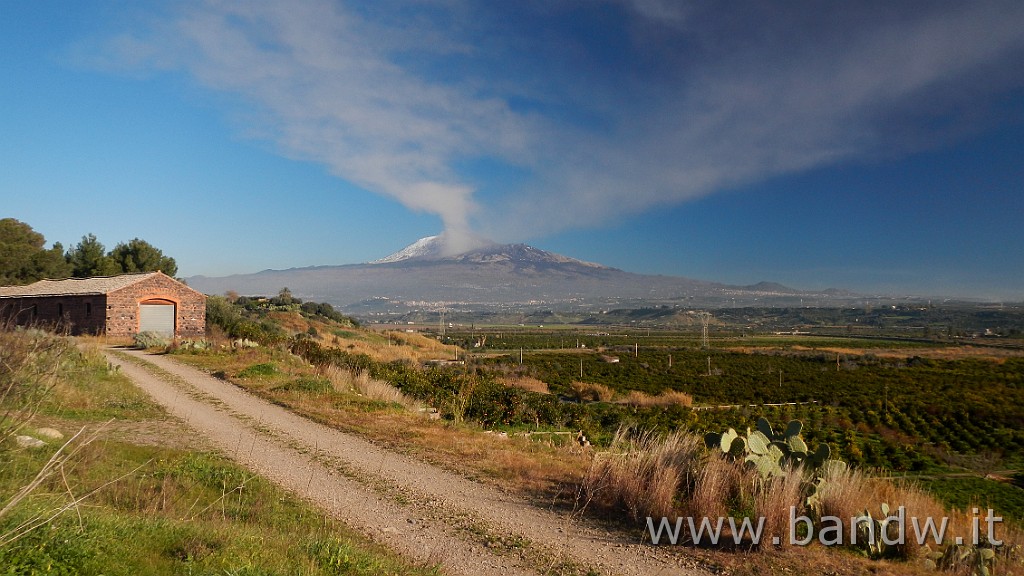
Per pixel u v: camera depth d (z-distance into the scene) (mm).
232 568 5008
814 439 30469
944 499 17719
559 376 57156
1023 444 31734
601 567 6434
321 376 21656
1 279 47469
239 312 49812
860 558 6844
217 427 13250
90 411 13359
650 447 9672
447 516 8016
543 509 8414
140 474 8570
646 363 82250
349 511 8070
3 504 5070
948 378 73812
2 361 7410
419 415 16484
